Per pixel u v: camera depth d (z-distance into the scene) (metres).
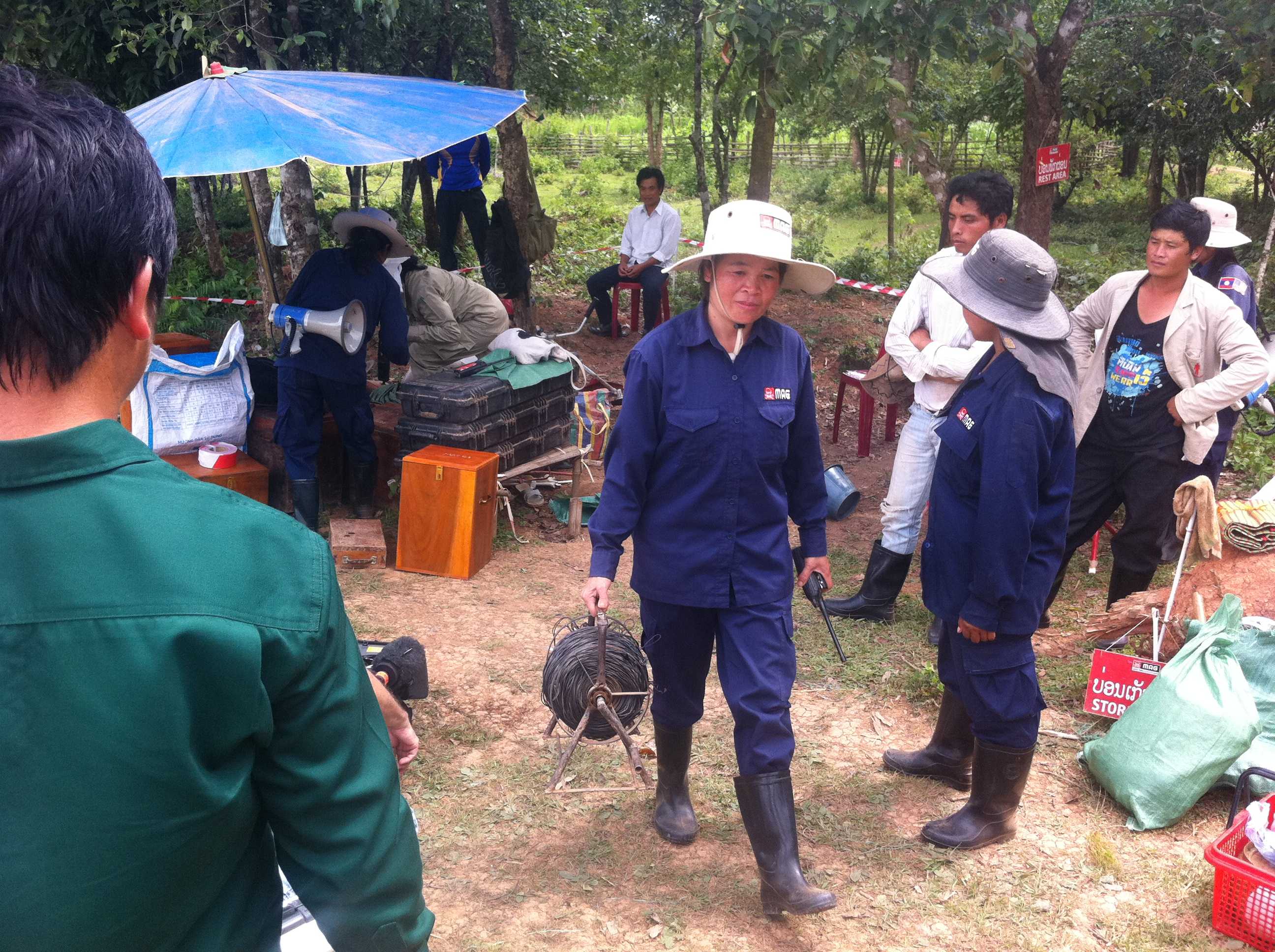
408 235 15.85
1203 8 7.89
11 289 0.88
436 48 14.10
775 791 2.99
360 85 6.04
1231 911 3.05
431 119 5.80
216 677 0.90
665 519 3.07
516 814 3.66
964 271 3.17
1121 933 3.10
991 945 3.06
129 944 0.91
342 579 5.64
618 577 5.81
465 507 5.59
